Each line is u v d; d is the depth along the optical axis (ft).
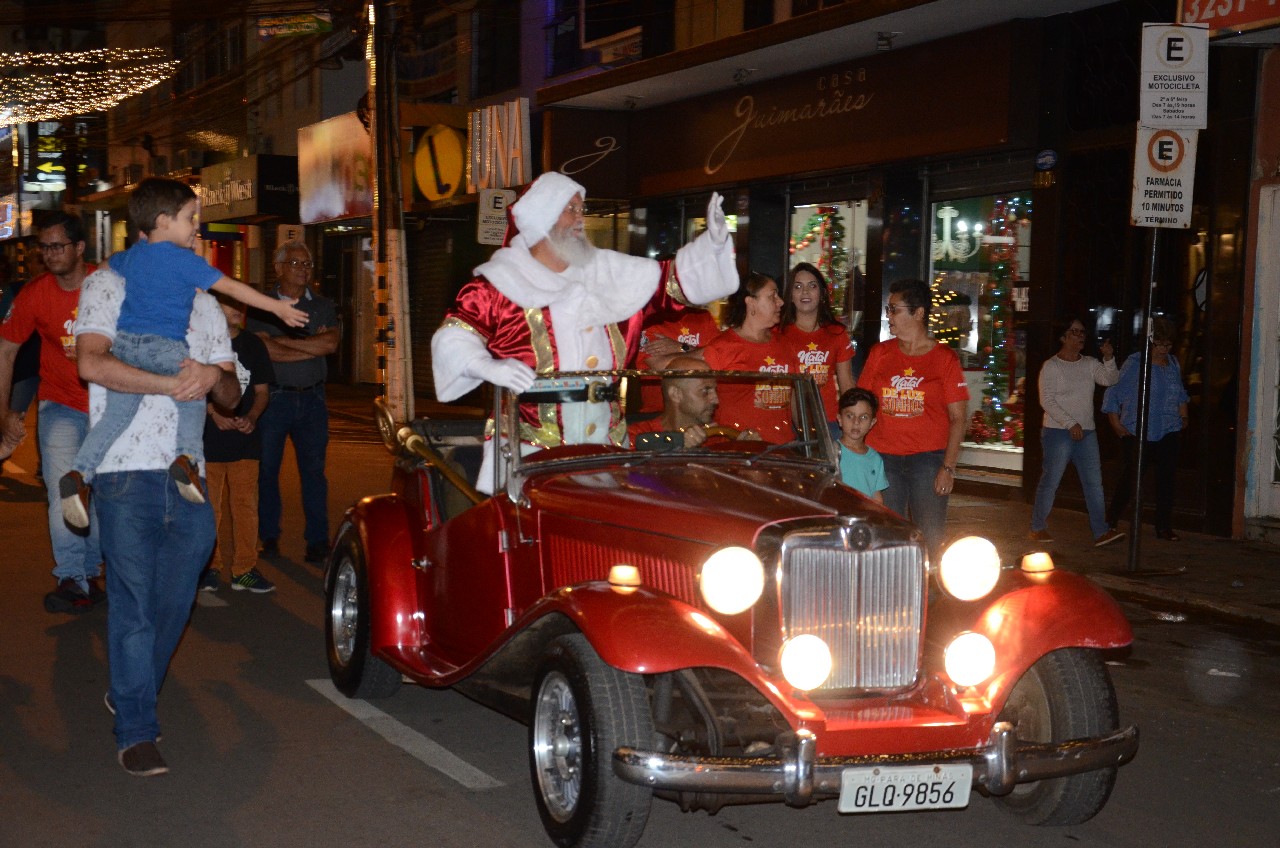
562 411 18.90
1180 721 21.13
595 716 14.24
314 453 31.86
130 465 16.96
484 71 79.46
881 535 15.12
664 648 13.82
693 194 60.80
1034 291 44.45
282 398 31.17
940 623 16.16
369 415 75.61
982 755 14.44
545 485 17.44
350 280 102.78
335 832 15.66
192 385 16.75
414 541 20.43
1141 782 18.24
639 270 19.60
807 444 18.34
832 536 14.93
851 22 43.70
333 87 102.42
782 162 53.16
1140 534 33.58
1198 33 30.96
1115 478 41.86
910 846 15.81
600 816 14.23
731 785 13.64
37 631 25.05
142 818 15.97
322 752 18.65
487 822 16.11
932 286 50.55
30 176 144.66
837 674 15.05
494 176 66.49
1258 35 34.35
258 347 27.66
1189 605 29.89
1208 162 38.83
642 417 21.12
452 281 83.51
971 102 44.70
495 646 16.19
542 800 15.37
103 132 148.56
